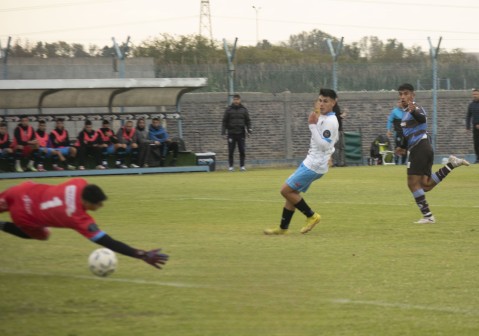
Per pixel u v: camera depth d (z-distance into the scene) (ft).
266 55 311.47
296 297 49.14
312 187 131.34
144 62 216.74
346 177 154.10
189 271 57.26
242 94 222.48
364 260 61.98
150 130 182.70
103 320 43.39
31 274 55.31
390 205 103.19
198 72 219.61
